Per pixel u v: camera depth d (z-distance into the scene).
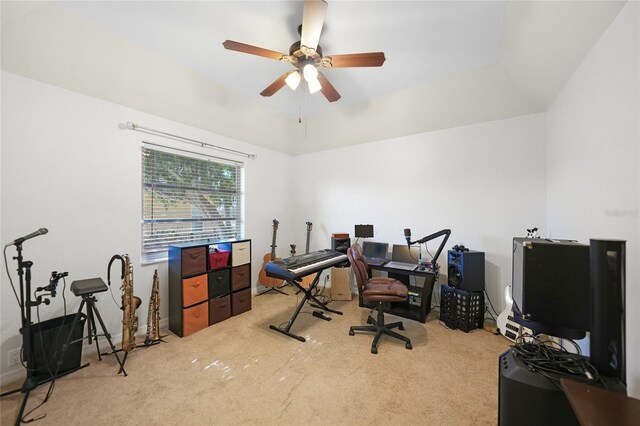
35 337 1.75
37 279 1.92
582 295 1.03
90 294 1.82
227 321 2.79
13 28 1.60
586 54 1.55
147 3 1.59
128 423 1.43
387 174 3.57
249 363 2.00
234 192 3.56
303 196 4.38
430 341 2.35
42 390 1.68
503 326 2.43
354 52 2.09
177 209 2.89
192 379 1.81
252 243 3.76
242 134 3.48
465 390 1.69
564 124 2.03
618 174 1.27
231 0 1.57
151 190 2.64
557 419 0.94
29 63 1.80
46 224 1.96
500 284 2.81
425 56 2.14
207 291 2.65
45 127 1.95
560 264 1.06
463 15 1.68
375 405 1.57
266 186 3.99
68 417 1.47
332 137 3.82
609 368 0.94
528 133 2.65
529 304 1.11
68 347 1.80
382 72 2.39
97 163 2.22
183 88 2.50
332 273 3.54
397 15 1.69
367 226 3.48
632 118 1.15
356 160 3.85
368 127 3.43
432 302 3.17
